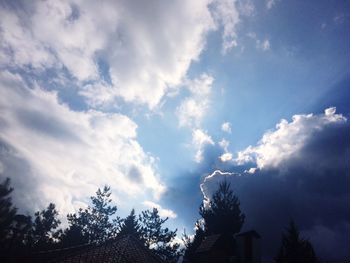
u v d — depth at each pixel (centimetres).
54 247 4019
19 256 1416
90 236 4422
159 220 4488
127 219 4519
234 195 3198
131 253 1639
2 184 3744
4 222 3378
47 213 4653
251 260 1688
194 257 1852
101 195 4806
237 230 2948
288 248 2341
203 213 3194
